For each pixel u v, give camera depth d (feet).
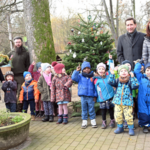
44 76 15.10
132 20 13.28
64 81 14.15
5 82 15.43
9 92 15.44
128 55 13.70
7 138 9.66
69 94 14.35
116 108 11.50
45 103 15.11
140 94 11.48
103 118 12.67
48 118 15.23
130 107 11.12
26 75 15.44
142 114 11.24
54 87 14.28
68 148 9.89
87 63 13.37
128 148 9.36
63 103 14.07
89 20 18.61
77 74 13.21
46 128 13.39
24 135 10.55
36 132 12.62
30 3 17.10
